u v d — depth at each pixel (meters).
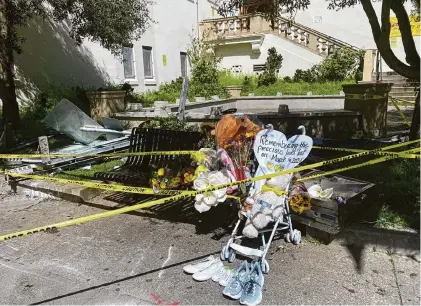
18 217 4.67
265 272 3.15
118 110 10.26
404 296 2.83
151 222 4.33
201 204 3.41
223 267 3.23
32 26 11.24
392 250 3.42
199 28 20.81
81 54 13.09
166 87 16.41
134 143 5.29
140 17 9.87
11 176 5.48
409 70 5.53
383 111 7.81
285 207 3.53
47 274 3.31
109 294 2.99
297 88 17.16
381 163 5.37
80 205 4.99
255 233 3.22
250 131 3.84
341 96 14.95
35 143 7.64
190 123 7.93
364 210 3.88
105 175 4.68
